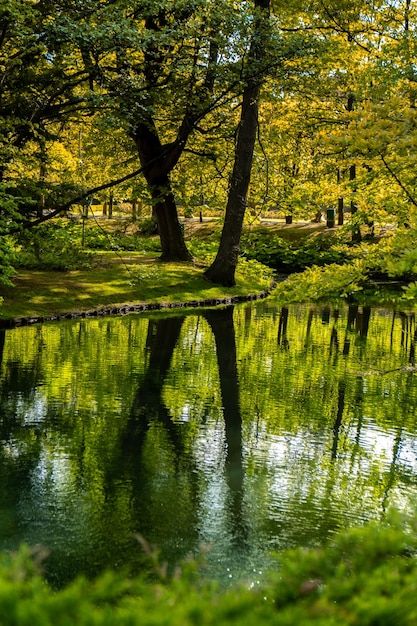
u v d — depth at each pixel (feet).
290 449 25.86
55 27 43.47
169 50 55.67
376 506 20.51
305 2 83.15
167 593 5.35
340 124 84.69
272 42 52.47
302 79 63.77
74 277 68.59
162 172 75.97
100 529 18.42
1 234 52.01
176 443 26.18
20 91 50.70
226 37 52.03
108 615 4.55
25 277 65.67
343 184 40.70
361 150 17.43
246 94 69.92
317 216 147.02
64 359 40.70
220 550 17.34
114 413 29.96
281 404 32.35
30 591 5.14
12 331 49.83
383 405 32.55
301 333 52.95
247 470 23.45
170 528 18.66
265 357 43.27
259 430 28.17
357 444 26.68
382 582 5.77
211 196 88.74
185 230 144.56
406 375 38.91
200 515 19.57
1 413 29.30
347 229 48.24
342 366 40.91
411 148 17.06
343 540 7.64
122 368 38.83
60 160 86.74
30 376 36.14
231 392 34.22
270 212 165.68
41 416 29.09
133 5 48.39
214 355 43.47
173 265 79.61
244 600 4.91
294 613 4.82
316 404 32.40
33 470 22.82
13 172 62.23
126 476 22.58
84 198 53.98
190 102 54.70
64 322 54.60
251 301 73.41
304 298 21.45
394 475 23.34
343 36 89.81
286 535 18.35
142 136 75.20
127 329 52.13
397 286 82.53
